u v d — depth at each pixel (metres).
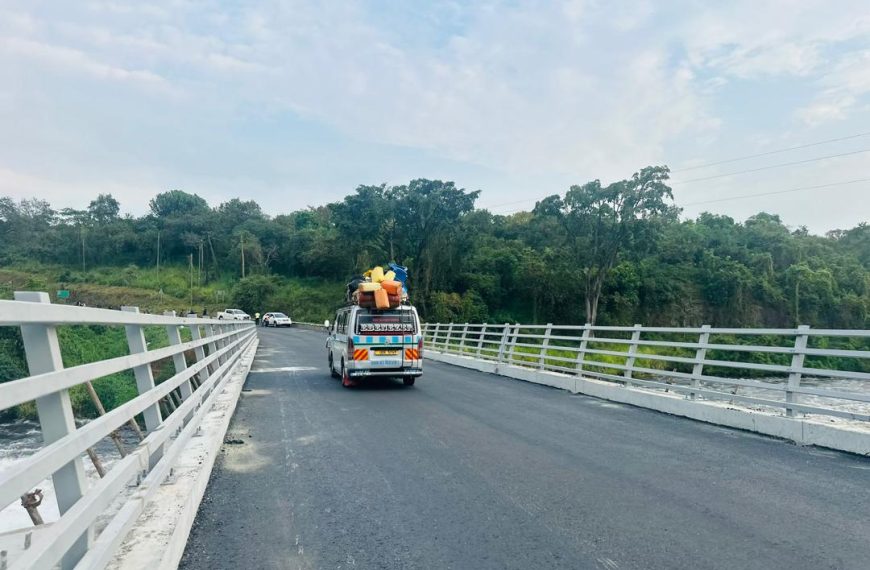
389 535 4.28
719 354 38.53
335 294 68.31
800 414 8.35
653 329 10.77
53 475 2.65
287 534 4.30
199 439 6.25
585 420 9.09
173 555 3.45
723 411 8.62
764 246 64.19
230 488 5.43
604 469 6.09
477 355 19.30
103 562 2.62
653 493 5.25
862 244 69.69
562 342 46.56
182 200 104.56
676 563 3.75
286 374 16.03
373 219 52.69
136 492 3.70
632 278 53.66
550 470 6.05
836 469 6.09
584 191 45.69
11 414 15.71
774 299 54.97
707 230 70.94
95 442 2.74
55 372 2.38
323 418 9.16
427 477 5.80
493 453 6.82
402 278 17.14
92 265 87.31
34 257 85.31
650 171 43.41
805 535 4.22
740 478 5.74
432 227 53.25
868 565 3.70
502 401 11.20
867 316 53.59
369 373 13.02
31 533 3.01
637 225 44.12
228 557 3.88
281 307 68.19
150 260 90.94
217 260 86.56
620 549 3.98
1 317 1.88
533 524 4.48
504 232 70.62
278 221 99.62
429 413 9.70
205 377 8.73
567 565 3.73
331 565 3.77
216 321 10.78
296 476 5.83
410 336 13.27
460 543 4.12
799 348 7.72
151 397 4.02
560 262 50.69
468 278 58.06
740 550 3.95
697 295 56.78
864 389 26.08
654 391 10.58
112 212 105.00
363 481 5.66
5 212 91.56
